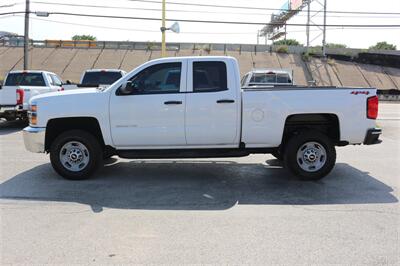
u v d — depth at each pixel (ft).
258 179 24.49
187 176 25.20
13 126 53.11
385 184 23.31
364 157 32.09
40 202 19.74
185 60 23.31
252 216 17.74
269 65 196.13
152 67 23.35
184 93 23.06
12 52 204.13
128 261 13.21
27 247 14.37
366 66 200.85
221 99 22.91
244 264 12.98
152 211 18.44
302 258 13.44
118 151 23.81
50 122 23.76
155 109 23.08
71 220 17.17
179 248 14.24
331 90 23.21
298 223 16.84
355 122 23.35
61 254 13.78
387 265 12.96
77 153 23.85
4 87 45.57
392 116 73.31
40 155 31.81
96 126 24.08
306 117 23.76
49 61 195.83
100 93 23.39
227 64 23.16
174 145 23.54
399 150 35.55
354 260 13.30
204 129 23.15
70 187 22.44
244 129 23.17
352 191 21.83
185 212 18.31
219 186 22.88
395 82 187.11
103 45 214.90
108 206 19.17
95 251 14.01
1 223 16.80
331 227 16.37
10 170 26.50
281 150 24.73
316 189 22.22
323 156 23.71
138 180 24.12
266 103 23.07
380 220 17.21
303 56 203.10
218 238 15.16
